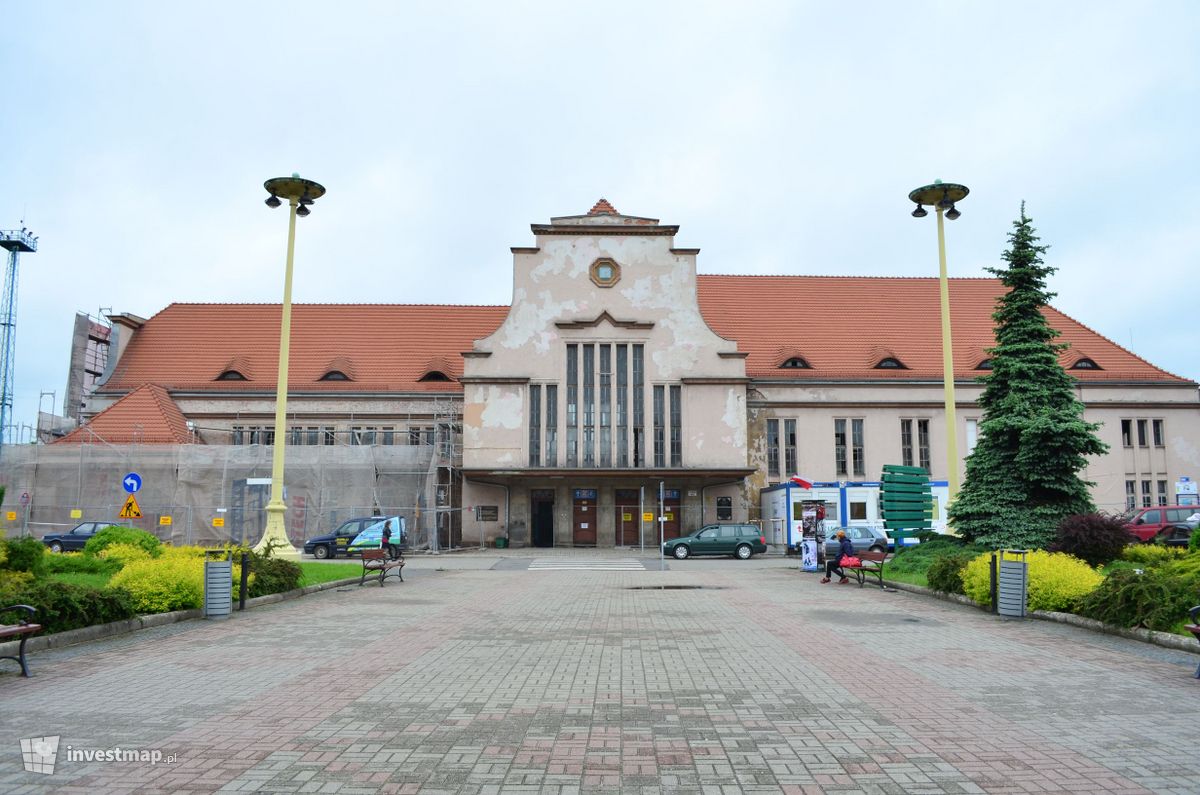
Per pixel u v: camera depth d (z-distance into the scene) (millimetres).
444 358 50438
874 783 6117
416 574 26984
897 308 52781
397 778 6207
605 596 19453
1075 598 14742
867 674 10070
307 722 7797
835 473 47281
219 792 5906
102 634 12844
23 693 9023
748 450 47219
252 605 16938
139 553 22719
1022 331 26594
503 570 29391
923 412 48094
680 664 10680
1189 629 9727
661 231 46781
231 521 40156
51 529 38719
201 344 51062
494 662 10812
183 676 9938
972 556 19031
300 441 48000
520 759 6668
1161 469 48625
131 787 6004
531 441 45344
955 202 26391
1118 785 6070
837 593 20203
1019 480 25594
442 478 46500
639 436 45562
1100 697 8867
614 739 7250
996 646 12148
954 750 6922
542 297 46438
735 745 7074
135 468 39688
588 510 45531
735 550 36719
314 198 25656
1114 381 48656
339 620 14984
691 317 46438
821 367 48656
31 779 6176
